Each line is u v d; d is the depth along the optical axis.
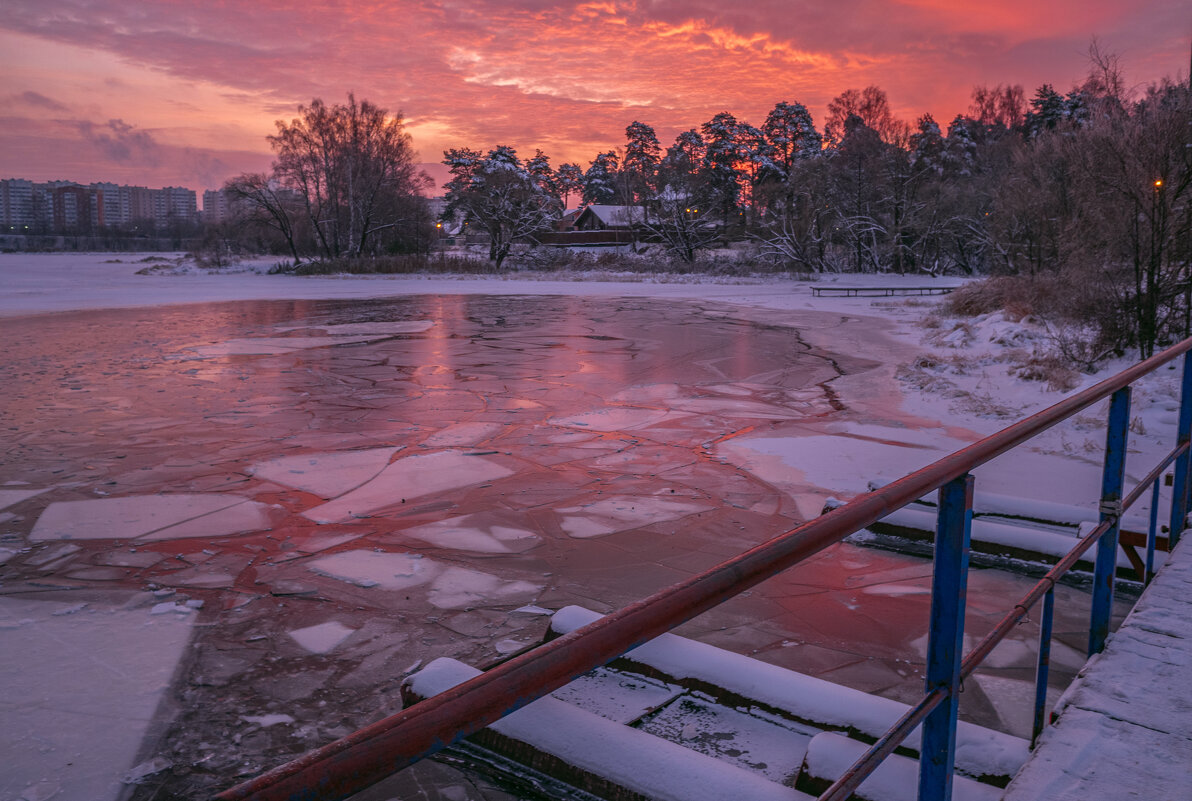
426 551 5.45
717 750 2.79
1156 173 12.30
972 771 2.53
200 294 34.84
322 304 29.22
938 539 1.48
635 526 5.98
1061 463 7.84
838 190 62.12
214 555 5.34
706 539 5.71
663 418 9.98
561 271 61.72
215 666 3.84
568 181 150.38
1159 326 12.74
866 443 8.66
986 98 83.19
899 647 4.05
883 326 22.05
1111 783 2.14
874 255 59.91
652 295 36.12
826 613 4.46
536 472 7.49
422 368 13.88
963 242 57.12
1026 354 14.15
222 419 9.71
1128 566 4.73
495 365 14.32
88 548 5.45
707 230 66.38
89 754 3.11
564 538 5.72
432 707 0.69
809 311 27.38
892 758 2.42
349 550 5.46
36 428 9.15
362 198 66.81
